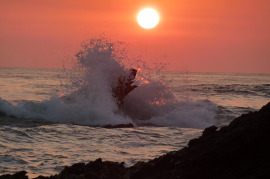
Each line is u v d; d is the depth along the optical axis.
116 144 40.12
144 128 53.69
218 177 14.88
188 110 70.69
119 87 67.56
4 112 58.66
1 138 41.12
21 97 100.25
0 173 27.77
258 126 15.76
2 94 109.00
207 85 193.62
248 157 15.13
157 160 18.69
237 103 100.56
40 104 61.44
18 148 36.81
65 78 72.12
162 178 16.22
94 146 38.72
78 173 20.58
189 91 119.94
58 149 36.91
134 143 40.78
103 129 50.59
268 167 14.45
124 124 57.28
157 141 42.22
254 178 14.23
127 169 19.97
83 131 47.84
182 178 15.42
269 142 15.27
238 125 17.95
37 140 41.41
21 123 52.78
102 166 21.12
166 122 62.50
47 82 192.12
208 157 15.66
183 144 40.62
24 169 29.12
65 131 47.25
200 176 15.27
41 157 33.22
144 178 17.77
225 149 15.56
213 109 76.19
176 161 17.30
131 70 69.31
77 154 34.62
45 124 52.91
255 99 114.56
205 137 18.91
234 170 14.88
